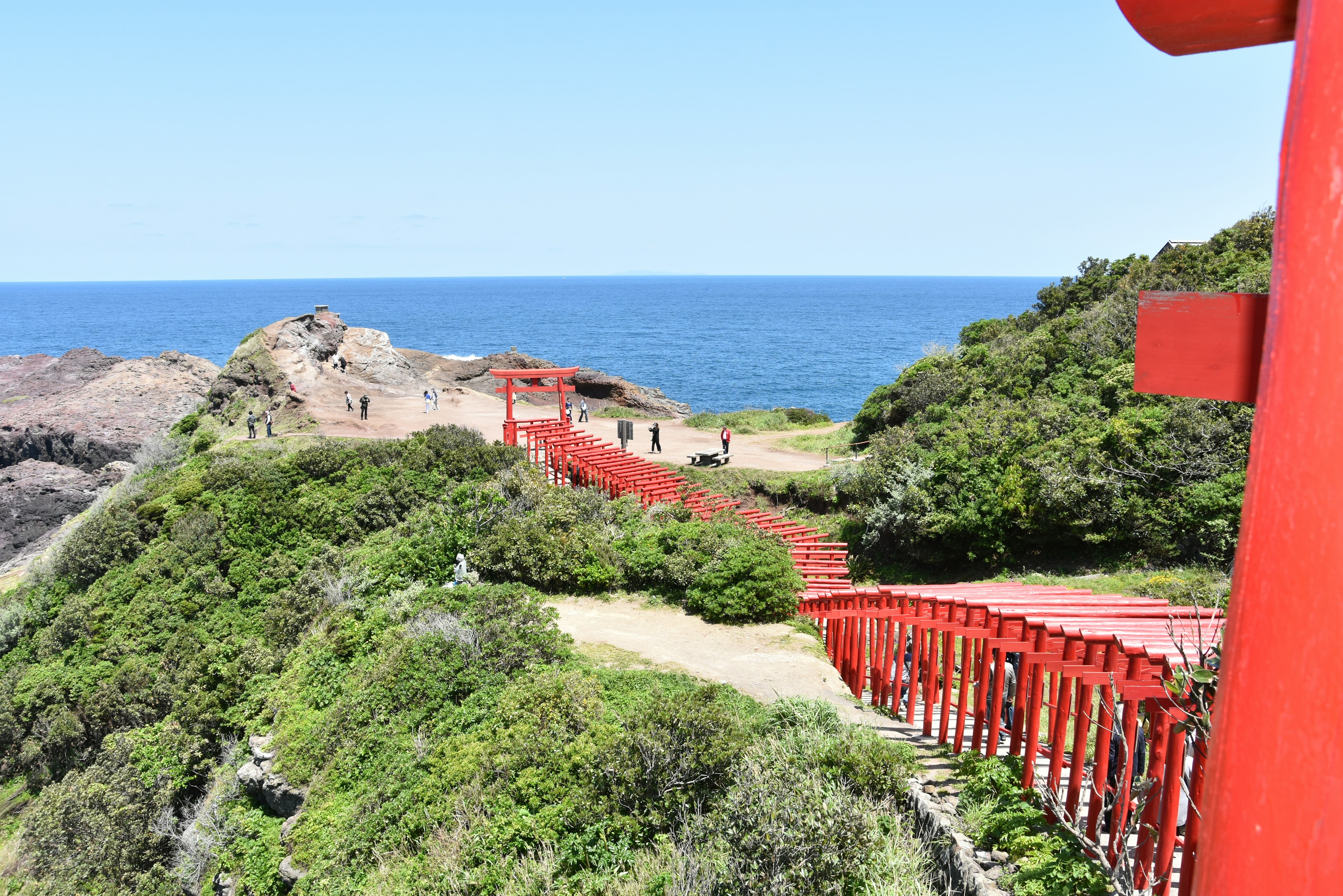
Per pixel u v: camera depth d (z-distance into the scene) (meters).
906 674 18.16
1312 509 0.82
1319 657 0.82
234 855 18.23
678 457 43.94
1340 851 0.80
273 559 31.91
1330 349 0.81
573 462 35.88
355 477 35.88
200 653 26.56
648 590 24.52
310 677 21.83
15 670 30.16
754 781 12.13
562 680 17.39
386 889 13.58
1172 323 1.50
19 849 22.58
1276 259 0.87
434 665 18.94
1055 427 29.84
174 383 80.88
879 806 11.90
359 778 17.27
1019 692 11.62
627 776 13.65
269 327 65.56
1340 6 0.79
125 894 19.59
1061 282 51.47
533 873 12.70
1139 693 8.83
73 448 69.75
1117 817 9.32
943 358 46.44
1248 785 0.89
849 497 35.19
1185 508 24.19
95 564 34.22
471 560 25.48
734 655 19.86
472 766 15.36
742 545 23.77
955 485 29.39
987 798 11.41
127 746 23.61
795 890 10.19
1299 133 0.83
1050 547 27.34
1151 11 1.16
